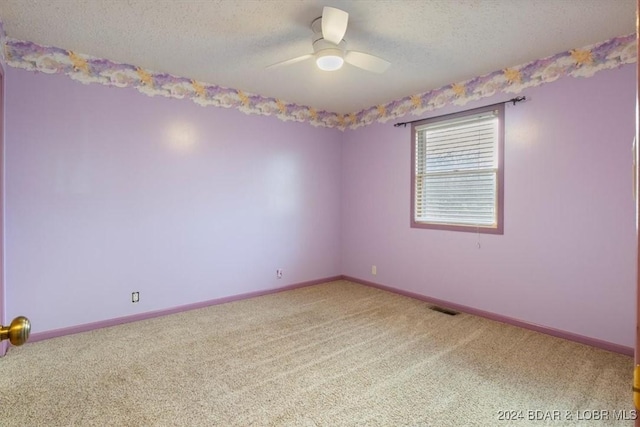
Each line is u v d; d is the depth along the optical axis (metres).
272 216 4.30
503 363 2.46
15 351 2.64
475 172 3.52
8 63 2.68
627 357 2.54
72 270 3.01
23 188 2.77
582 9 2.21
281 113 4.33
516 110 3.16
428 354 2.61
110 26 2.48
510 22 2.38
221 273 3.90
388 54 2.90
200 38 2.65
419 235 4.02
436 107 3.80
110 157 3.16
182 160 3.58
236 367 2.41
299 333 3.03
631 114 2.55
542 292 3.03
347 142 4.93
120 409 1.93
